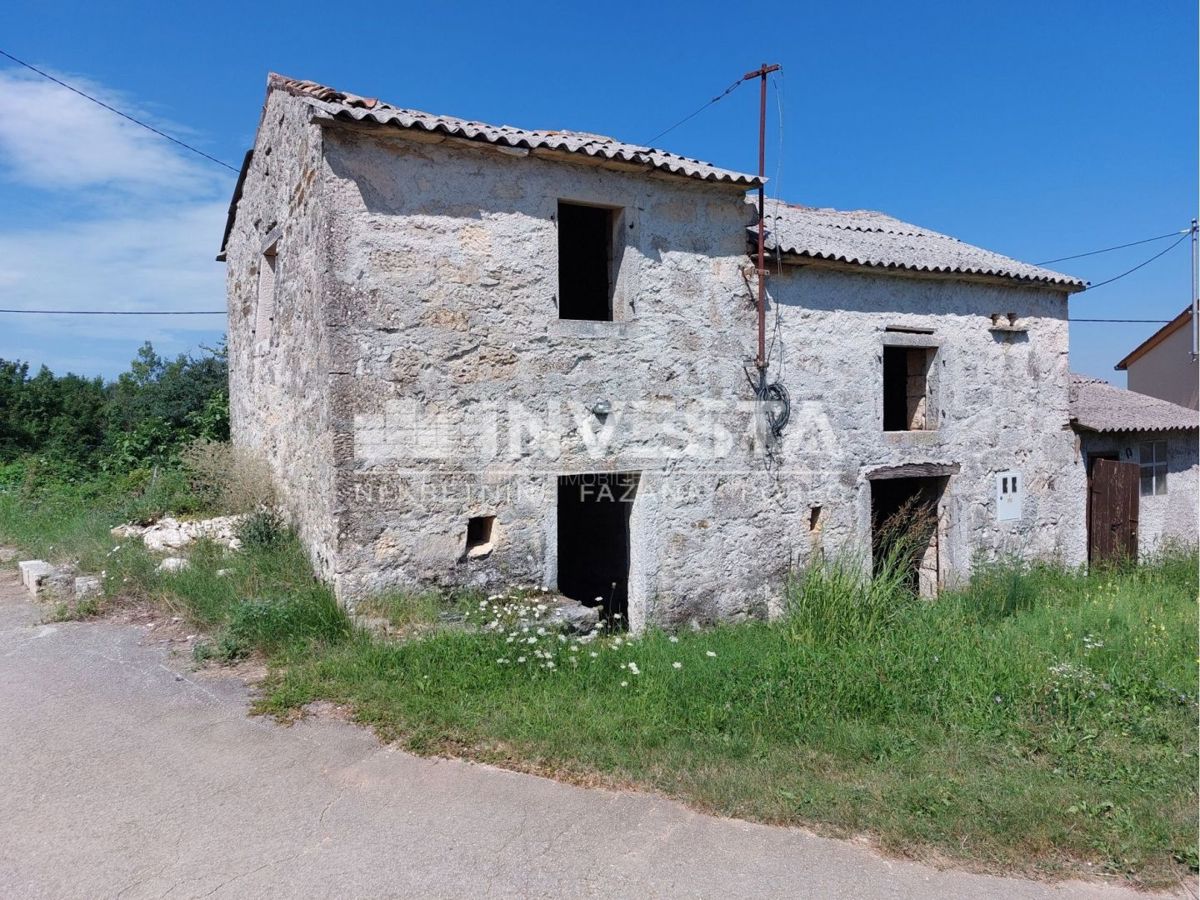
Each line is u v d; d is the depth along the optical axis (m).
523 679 4.68
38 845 3.03
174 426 15.28
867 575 7.59
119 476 11.59
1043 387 9.91
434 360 5.97
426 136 5.79
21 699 4.41
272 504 7.75
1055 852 3.22
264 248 7.83
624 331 6.82
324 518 5.94
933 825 3.33
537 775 3.65
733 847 3.14
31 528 8.95
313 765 3.70
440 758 3.78
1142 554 10.91
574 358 6.58
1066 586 8.66
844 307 8.24
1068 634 6.15
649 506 7.02
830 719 4.36
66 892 2.76
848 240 8.77
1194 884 3.05
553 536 6.51
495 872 2.93
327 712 4.25
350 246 5.65
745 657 5.29
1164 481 11.52
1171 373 16.44
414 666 4.74
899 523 8.81
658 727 4.12
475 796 3.46
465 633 5.24
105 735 3.97
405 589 5.84
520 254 6.33
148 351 26.19
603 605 8.53
